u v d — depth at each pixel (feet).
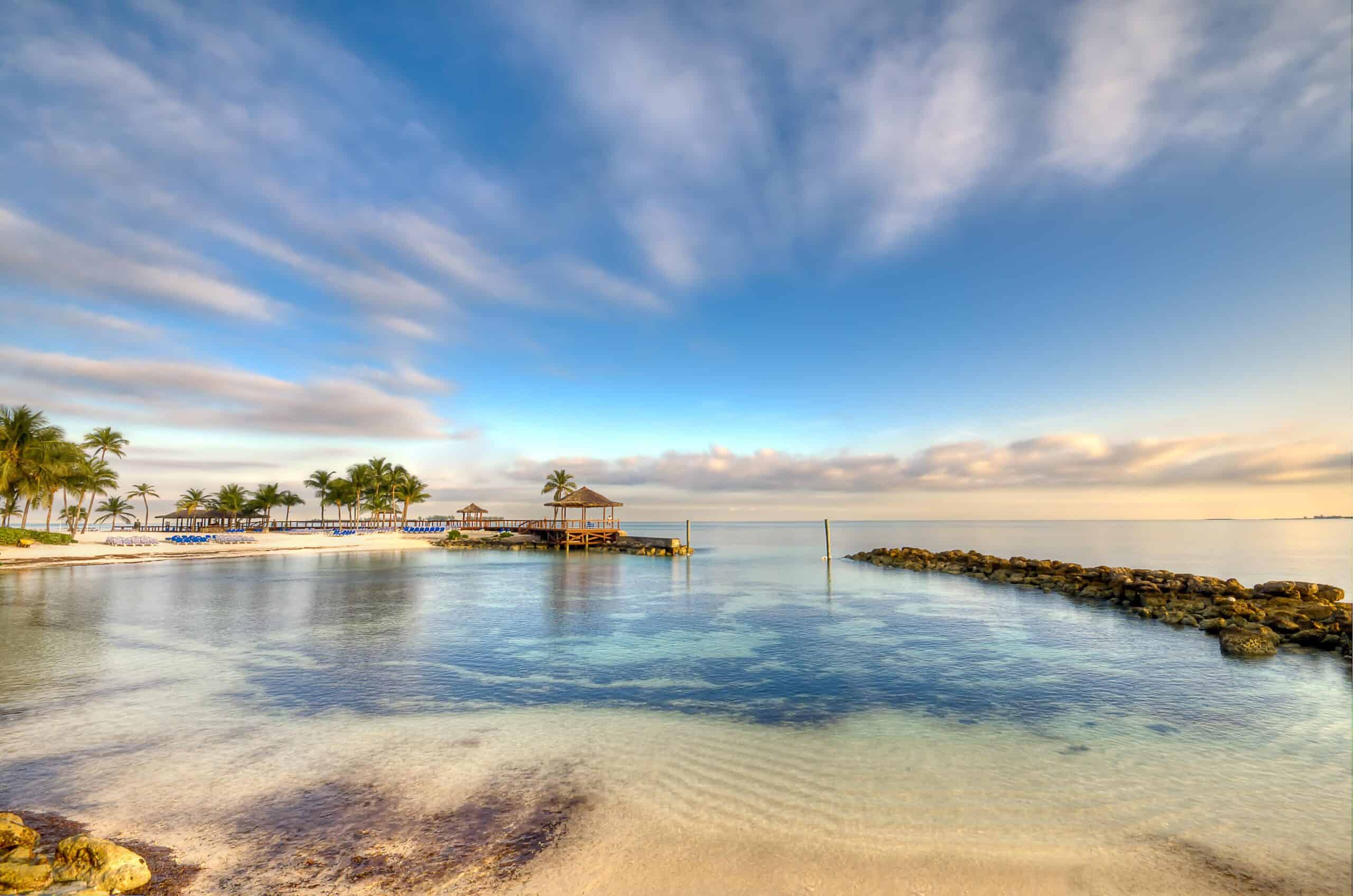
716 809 24.48
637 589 103.86
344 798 25.40
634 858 20.59
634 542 214.69
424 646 57.11
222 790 26.09
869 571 139.13
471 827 22.85
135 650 53.72
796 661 51.62
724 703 39.86
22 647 54.80
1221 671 48.08
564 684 44.57
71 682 43.75
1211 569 141.69
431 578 118.32
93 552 156.25
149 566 136.05
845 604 85.71
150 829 22.58
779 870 19.93
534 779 27.43
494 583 111.75
